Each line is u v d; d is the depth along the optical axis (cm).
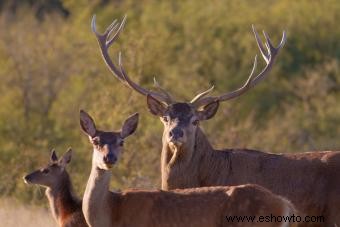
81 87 4103
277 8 5103
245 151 2327
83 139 3500
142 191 2141
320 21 5062
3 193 3061
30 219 2611
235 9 5112
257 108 4747
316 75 4653
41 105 4178
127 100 3244
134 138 3180
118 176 3128
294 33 5022
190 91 3875
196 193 2120
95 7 5303
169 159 2300
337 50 5016
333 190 2255
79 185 3034
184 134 2241
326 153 2302
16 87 4194
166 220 2106
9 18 5581
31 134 3831
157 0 5294
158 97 2356
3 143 3691
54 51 4375
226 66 4862
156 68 4056
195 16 5041
